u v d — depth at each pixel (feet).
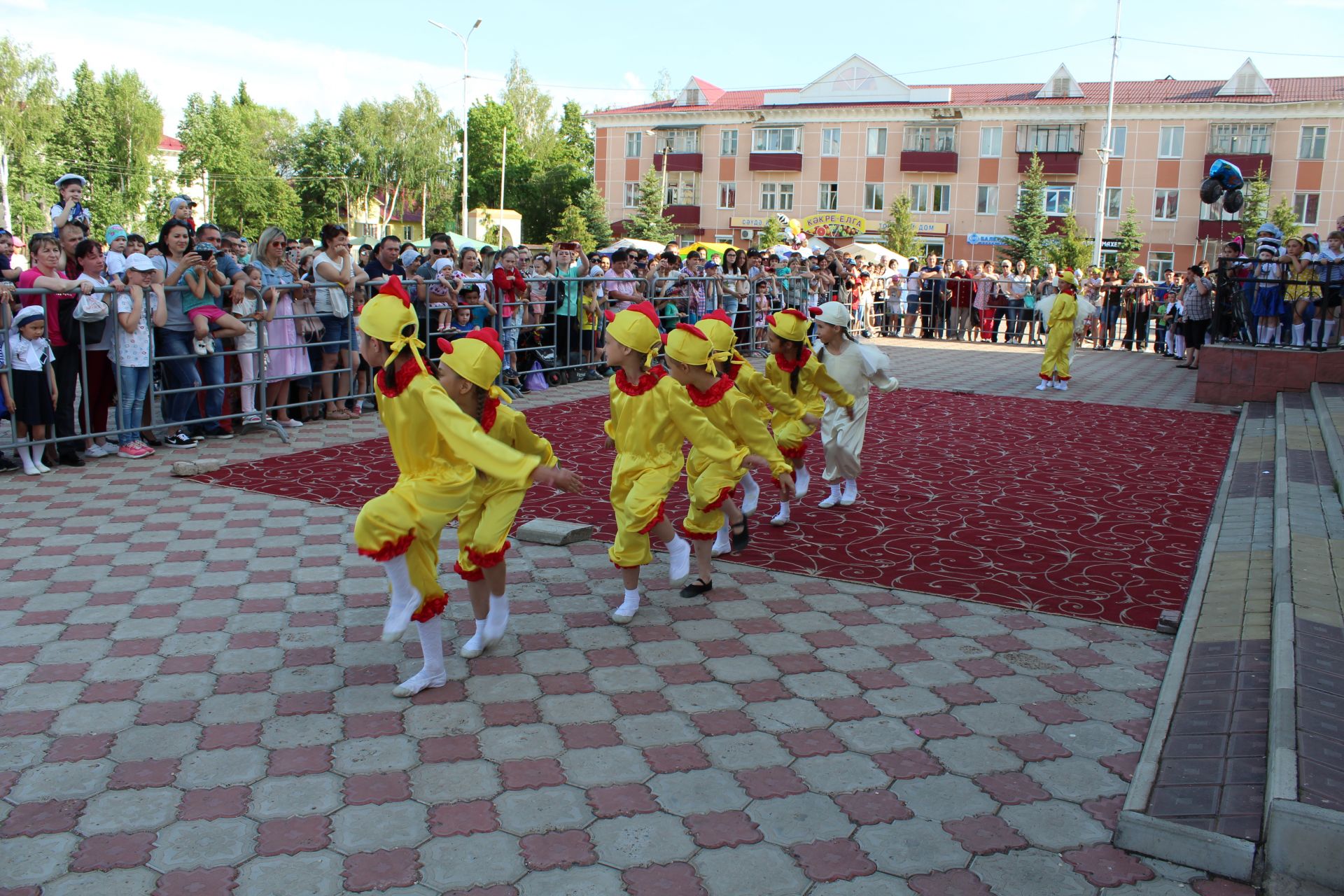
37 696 13.50
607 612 17.28
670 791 11.48
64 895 9.33
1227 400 43.68
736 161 169.99
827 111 160.66
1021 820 11.03
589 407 39.45
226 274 30.71
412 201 222.89
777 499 25.57
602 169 183.52
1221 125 140.05
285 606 17.08
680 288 50.08
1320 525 20.25
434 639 13.85
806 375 22.61
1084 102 146.10
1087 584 19.15
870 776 11.93
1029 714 13.69
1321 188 137.08
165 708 13.26
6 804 10.86
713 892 9.63
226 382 31.04
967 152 153.89
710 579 18.43
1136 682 14.80
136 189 190.08
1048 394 47.37
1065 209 150.00
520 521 22.53
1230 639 15.02
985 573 19.79
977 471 29.32
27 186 173.17
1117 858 10.32
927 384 50.62
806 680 14.64
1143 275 73.87
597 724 13.12
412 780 11.59
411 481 13.69
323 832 10.48
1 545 19.97
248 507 23.22
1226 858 9.96
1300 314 43.52
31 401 25.29
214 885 9.54
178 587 17.85
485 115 220.23
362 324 13.53
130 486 24.82
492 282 40.27
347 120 206.18
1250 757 11.30
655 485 16.46
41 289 25.38
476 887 9.62
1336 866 9.43
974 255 155.84
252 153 221.25
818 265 69.15
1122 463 30.91
